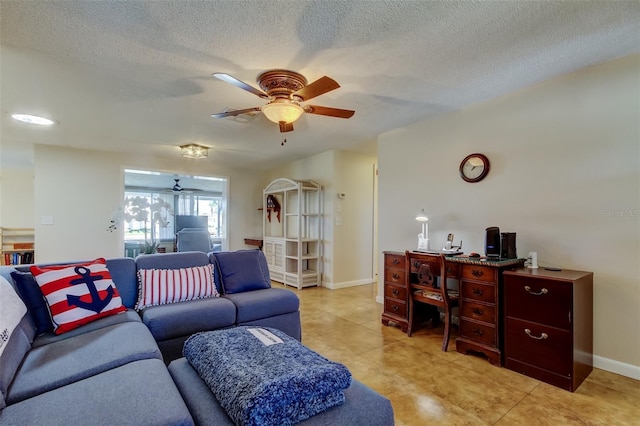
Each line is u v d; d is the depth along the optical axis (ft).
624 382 6.97
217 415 3.62
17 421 3.27
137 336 5.72
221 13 5.55
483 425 5.56
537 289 7.14
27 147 15.33
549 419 5.72
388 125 12.15
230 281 9.46
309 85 7.20
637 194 7.16
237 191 21.40
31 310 5.93
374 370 7.57
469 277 8.42
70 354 4.96
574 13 5.64
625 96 7.30
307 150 16.61
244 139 14.16
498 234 8.70
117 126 12.05
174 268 8.88
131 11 5.48
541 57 7.22
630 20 5.85
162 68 7.50
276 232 20.48
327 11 5.52
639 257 7.13
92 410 3.44
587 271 7.75
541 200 8.64
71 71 7.63
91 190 16.08
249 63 7.28
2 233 18.38
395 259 10.56
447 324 8.82
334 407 3.81
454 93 9.19
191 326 7.48
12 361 4.41
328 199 16.92
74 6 5.31
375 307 13.03
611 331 7.46
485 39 6.43
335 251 16.67
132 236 23.93
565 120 8.20
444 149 10.98
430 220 11.43
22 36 6.17
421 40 6.44
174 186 26.50
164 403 3.60
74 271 6.73
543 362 7.02
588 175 7.83
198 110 10.30
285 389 3.56
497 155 9.55
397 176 12.65
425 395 6.51
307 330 10.32
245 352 4.53
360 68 7.57
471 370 7.58
